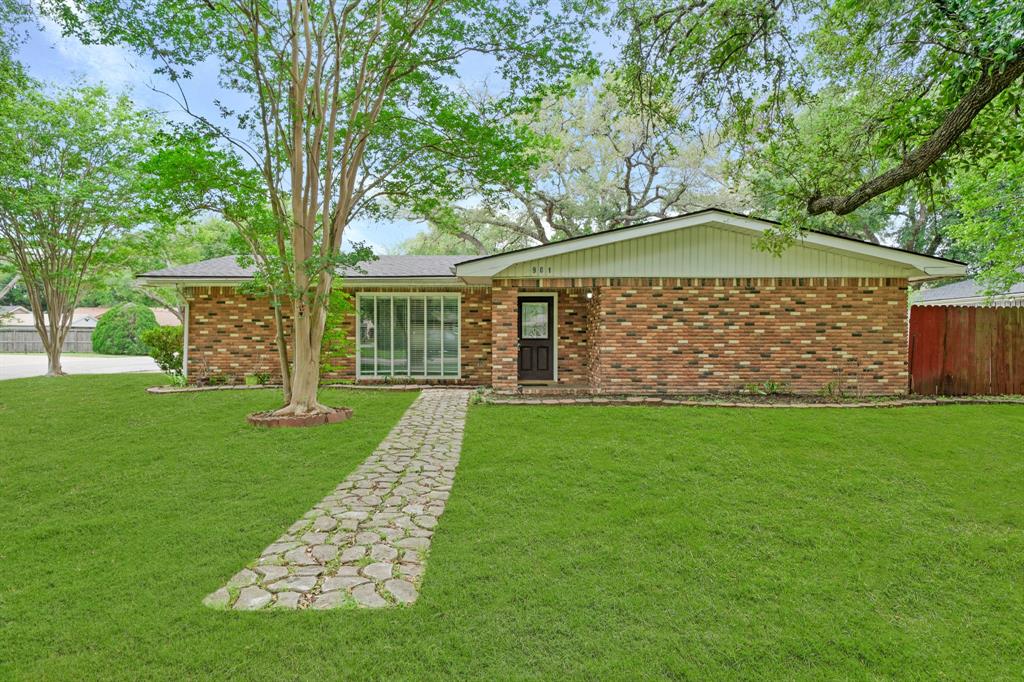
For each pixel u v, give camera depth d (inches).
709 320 426.9
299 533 172.4
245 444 284.7
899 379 421.1
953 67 219.0
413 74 351.6
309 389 342.6
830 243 401.4
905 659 111.2
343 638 114.4
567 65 344.2
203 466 249.0
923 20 229.3
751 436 285.6
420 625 119.8
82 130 579.2
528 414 350.6
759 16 251.0
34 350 1343.5
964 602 134.3
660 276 428.1
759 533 172.9
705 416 332.5
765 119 295.1
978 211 558.3
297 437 298.4
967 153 337.1
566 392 443.5
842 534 172.6
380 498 205.5
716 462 244.5
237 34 327.0
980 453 257.3
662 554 157.6
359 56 360.2
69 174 596.7
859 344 422.9
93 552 160.2
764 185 336.8
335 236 354.3
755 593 135.9
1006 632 121.4
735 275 426.0
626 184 1004.6
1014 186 454.9
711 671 106.0
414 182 387.2
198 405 382.6
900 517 186.5
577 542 165.3
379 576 142.9
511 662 107.8
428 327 530.3
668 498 202.7
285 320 510.3
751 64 272.2
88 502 204.5
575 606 128.8
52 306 603.2
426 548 161.0
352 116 354.6
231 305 513.0
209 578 142.0
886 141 263.7
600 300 433.7
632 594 134.8
